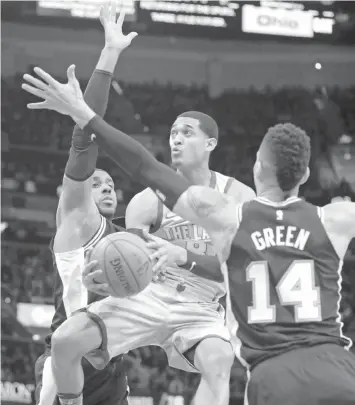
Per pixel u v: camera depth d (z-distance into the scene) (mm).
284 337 8367
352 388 8031
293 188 8914
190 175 12492
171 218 11977
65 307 11781
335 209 8844
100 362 10398
